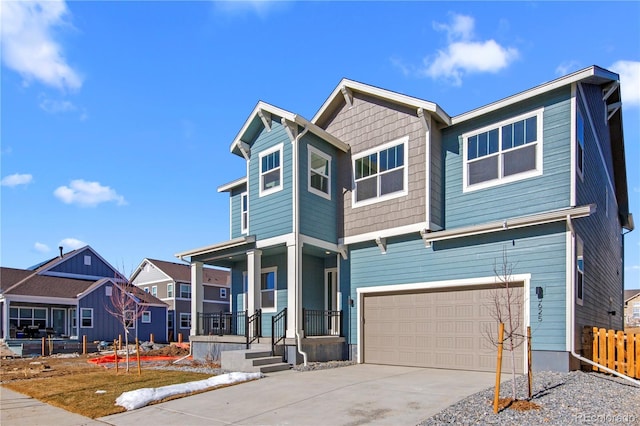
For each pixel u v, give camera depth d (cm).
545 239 976
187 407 745
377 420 627
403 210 1229
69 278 3000
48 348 2277
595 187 1227
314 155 1332
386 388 848
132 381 1002
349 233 1352
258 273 1344
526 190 1058
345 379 962
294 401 761
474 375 997
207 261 1577
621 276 1886
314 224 1297
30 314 2805
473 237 1095
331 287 1482
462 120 1188
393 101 1280
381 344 1257
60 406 793
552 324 941
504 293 1022
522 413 612
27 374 1240
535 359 953
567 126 1014
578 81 1014
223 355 1160
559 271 946
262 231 1342
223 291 4138
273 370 1090
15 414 744
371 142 1338
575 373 888
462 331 1100
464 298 1106
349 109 1416
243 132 1424
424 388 842
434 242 1170
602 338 939
